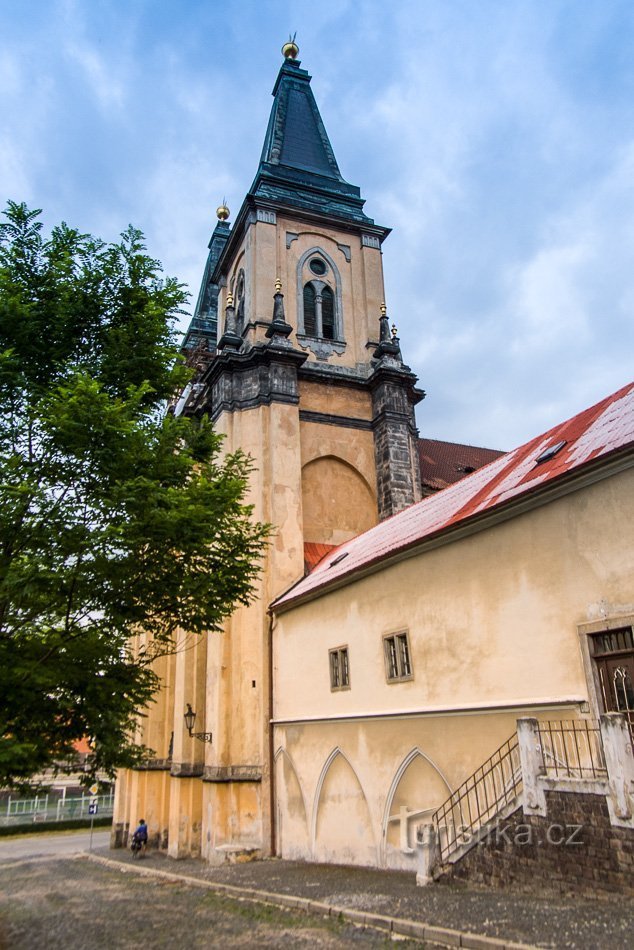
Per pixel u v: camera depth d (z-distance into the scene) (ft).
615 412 57.06
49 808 194.29
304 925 43.34
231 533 55.67
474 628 55.98
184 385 60.29
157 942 42.57
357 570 70.59
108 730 47.93
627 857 35.78
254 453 100.12
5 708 45.19
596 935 31.37
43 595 47.52
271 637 89.04
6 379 50.14
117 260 59.06
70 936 47.16
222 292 134.21
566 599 48.78
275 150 130.00
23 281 55.67
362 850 65.26
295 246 119.55
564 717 47.16
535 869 40.88
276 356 104.17
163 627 55.88
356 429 110.11
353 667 70.74
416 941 36.22
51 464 49.11
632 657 44.11
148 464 51.78
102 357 57.00
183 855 90.63
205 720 93.50
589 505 48.34
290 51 146.20
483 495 62.34
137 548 48.70
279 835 80.38
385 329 115.44
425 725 59.47
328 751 72.84
